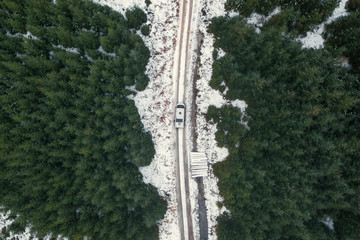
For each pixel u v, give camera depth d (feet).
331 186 85.30
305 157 86.38
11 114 87.30
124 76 91.56
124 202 92.48
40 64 86.43
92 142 87.45
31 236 94.94
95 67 86.99
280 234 90.89
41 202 87.40
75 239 85.20
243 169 92.07
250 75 88.69
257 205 89.20
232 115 97.30
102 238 87.86
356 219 85.56
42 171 86.74
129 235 88.07
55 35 89.97
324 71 85.15
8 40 86.94
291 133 85.40
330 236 88.43
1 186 87.30
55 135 88.07
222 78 96.53
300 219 85.61
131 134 90.99
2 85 87.92
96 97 87.97
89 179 87.97
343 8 97.04
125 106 92.12
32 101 88.63
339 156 83.15
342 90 84.33
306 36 98.32
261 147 89.81
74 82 88.22
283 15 88.53
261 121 91.71
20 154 83.71
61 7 90.02
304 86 84.94
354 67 93.09
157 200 98.27
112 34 89.04
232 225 96.43
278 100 88.53
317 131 85.25
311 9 92.27
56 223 83.97
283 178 86.63
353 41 87.35
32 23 89.35
